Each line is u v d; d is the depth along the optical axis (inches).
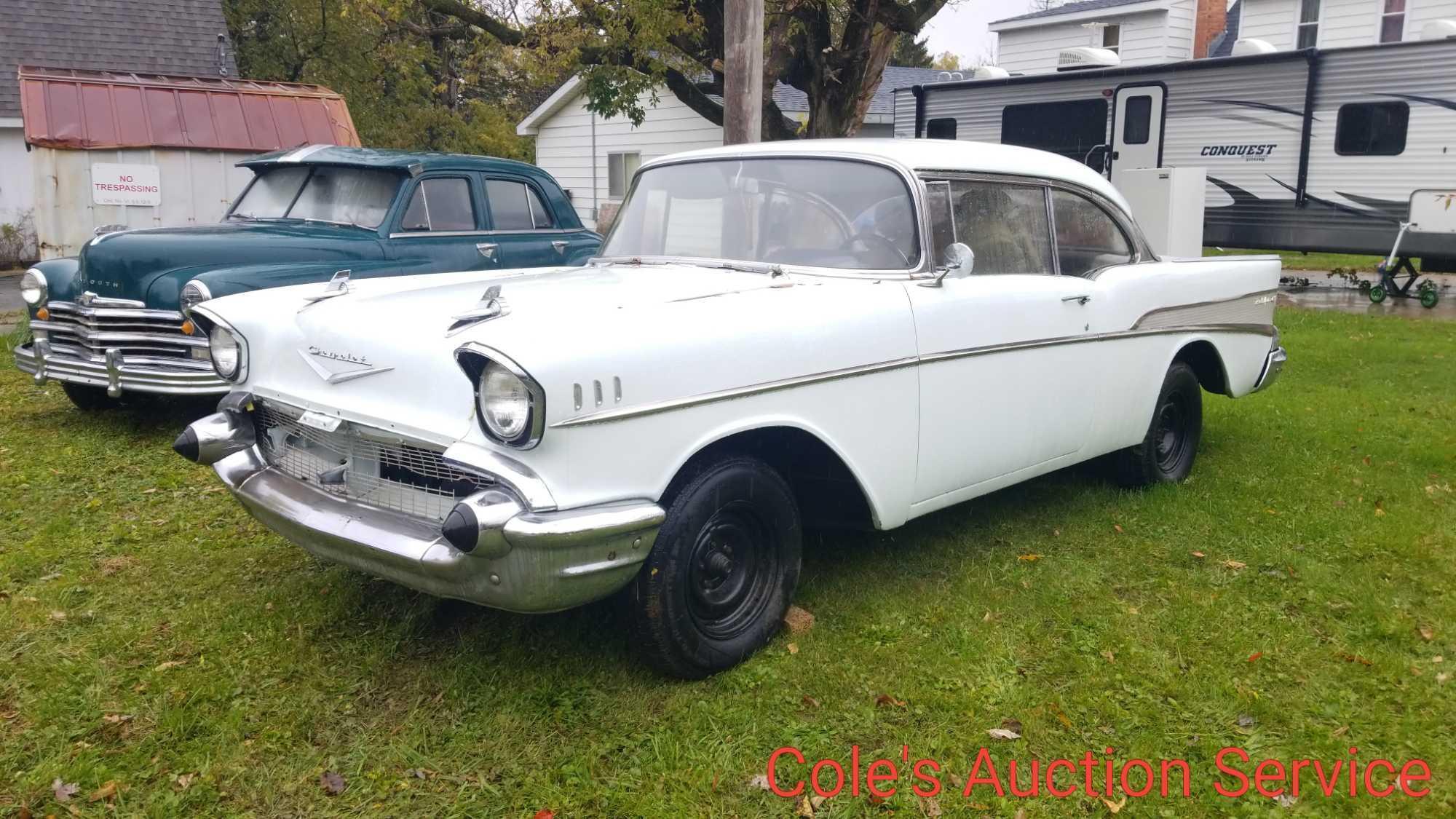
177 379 231.8
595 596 116.2
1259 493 203.6
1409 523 183.9
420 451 119.5
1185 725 122.2
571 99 775.7
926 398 147.3
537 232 300.8
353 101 890.7
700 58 483.2
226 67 768.3
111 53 733.9
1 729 118.6
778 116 470.3
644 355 115.6
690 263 161.0
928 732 120.1
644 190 177.0
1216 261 210.5
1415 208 476.7
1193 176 447.8
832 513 149.9
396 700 125.9
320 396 129.6
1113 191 191.5
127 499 198.7
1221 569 166.7
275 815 105.3
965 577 161.9
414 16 606.5
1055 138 599.8
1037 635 142.8
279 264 245.4
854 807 106.7
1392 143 482.0
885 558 169.3
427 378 118.1
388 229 264.5
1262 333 222.8
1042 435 169.5
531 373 106.2
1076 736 120.0
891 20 430.3
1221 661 136.2
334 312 134.5
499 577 110.7
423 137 982.4
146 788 109.1
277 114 439.8
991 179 163.8
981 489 161.9
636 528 114.1
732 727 120.4
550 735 118.7
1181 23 847.7
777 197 158.2
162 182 414.0
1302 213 515.8
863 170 154.1
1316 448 236.1
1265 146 522.6
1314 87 500.4
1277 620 147.5
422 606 148.3
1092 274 182.1
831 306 136.9
